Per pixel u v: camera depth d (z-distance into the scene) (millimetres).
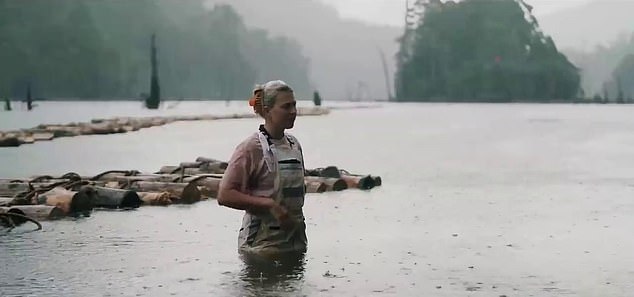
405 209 10602
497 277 6230
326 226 9031
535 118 60812
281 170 7047
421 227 8961
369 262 6793
